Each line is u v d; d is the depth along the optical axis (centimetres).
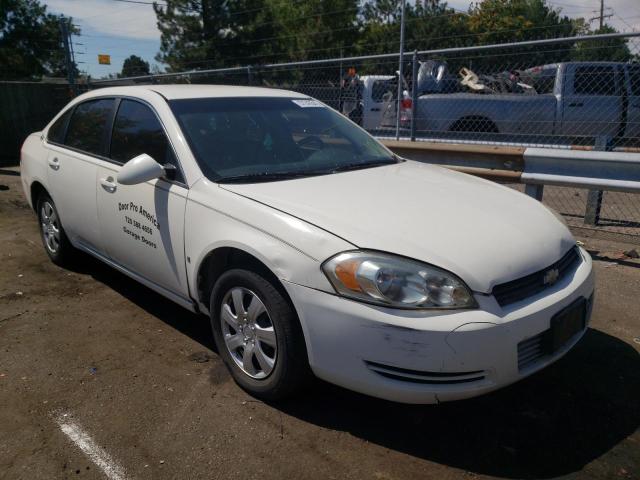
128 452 261
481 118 952
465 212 296
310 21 3331
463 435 273
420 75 1030
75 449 263
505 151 556
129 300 429
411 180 345
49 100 1309
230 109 377
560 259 292
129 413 289
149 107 374
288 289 265
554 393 307
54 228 485
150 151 362
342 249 256
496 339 243
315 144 383
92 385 314
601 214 685
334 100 1180
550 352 265
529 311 255
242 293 296
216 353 350
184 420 283
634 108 898
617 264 505
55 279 470
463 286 247
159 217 341
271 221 280
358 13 3431
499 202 322
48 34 3878
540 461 255
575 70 906
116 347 357
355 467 252
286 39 3186
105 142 405
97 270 491
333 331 254
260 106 391
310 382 289
